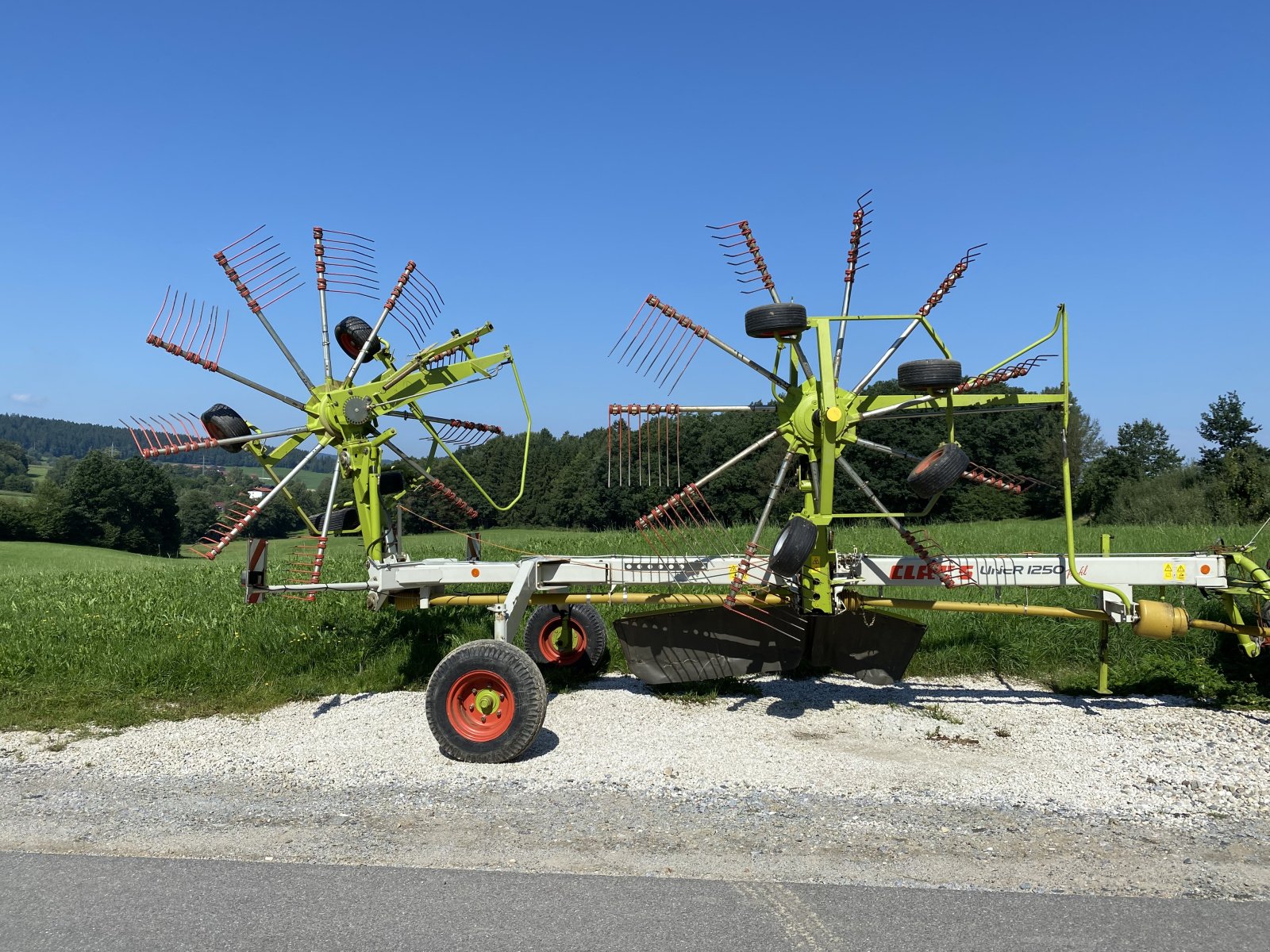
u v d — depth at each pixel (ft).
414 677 24.36
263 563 21.79
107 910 11.66
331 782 16.81
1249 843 13.41
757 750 18.31
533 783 16.52
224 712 22.08
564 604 23.63
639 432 20.76
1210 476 112.06
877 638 22.26
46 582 43.42
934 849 13.28
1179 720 20.08
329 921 11.25
